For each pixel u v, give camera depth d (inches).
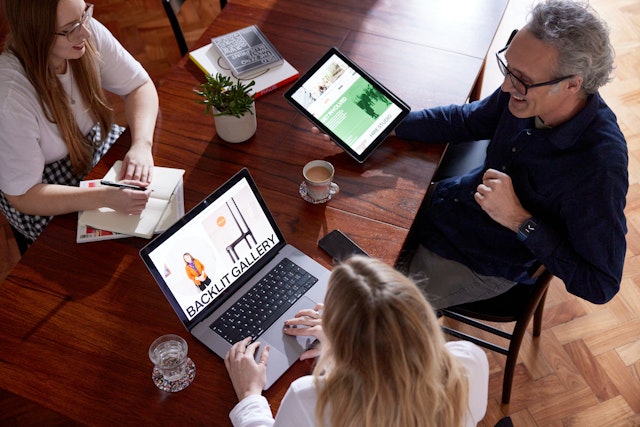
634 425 85.9
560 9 57.3
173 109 78.3
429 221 77.7
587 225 62.2
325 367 44.4
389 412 39.7
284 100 78.9
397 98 73.8
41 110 72.0
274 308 61.3
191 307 59.9
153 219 67.5
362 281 38.8
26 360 58.1
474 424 51.1
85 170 79.6
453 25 86.0
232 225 62.5
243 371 55.6
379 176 71.6
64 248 66.0
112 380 56.8
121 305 61.6
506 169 69.4
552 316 96.0
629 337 93.5
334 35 85.3
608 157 61.0
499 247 73.2
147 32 132.9
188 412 54.9
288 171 72.0
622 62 127.8
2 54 70.7
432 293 76.7
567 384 89.5
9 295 62.4
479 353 49.2
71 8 65.7
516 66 59.8
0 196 78.4
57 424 85.0
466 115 74.6
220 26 86.6
